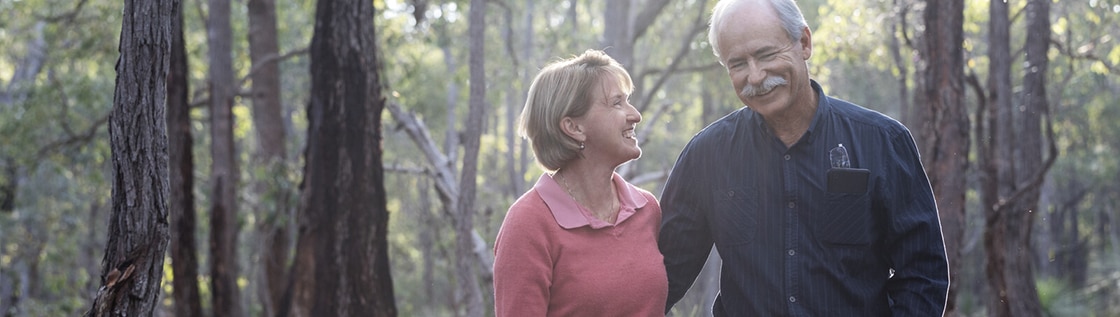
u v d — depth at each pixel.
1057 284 14.63
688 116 26.78
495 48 20.78
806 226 2.83
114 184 2.72
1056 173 26.66
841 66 20.52
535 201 2.77
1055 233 31.52
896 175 2.78
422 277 25.45
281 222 11.77
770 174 2.87
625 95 2.84
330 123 6.22
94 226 20.55
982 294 20.50
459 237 6.58
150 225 2.72
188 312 9.26
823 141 2.82
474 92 6.57
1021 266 10.52
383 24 13.80
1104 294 18.17
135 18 2.70
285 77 20.98
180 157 9.23
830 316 2.81
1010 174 10.22
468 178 6.58
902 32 8.05
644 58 22.28
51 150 14.95
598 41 17.05
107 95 15.12
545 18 21.61
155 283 2.77
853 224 2.79
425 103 20.95
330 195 6.24
